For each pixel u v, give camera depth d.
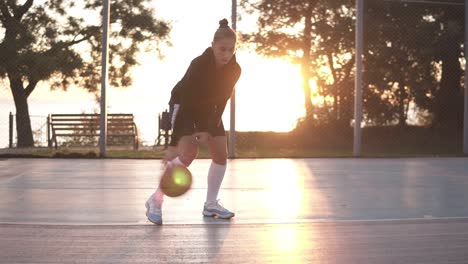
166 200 7.17
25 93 20.03
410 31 17.77
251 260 4.65
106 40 12.19
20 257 4.68
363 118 19.08
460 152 15.09
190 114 5.71
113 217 6.23
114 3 19.91
